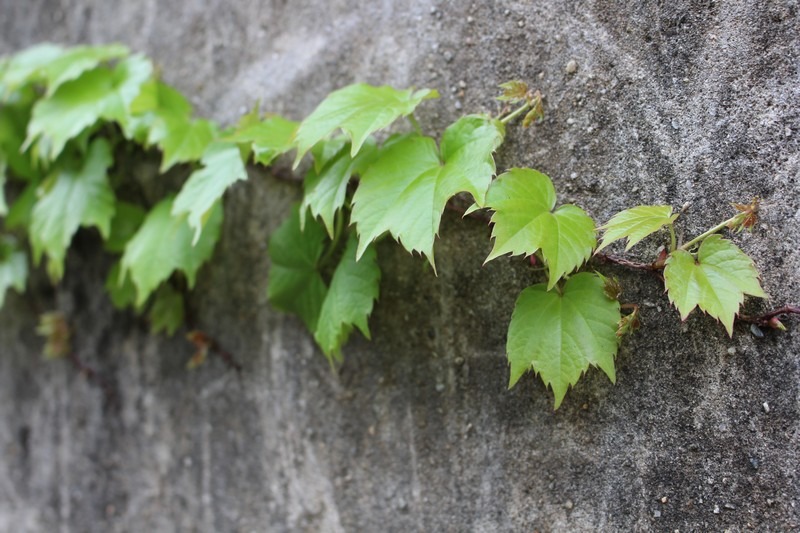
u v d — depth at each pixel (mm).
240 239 817
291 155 779
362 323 716
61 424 932
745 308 659
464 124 673
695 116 670
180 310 844
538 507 712
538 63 705
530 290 678
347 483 781
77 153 833
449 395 741
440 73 733
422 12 738
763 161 658
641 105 681
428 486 750
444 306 739
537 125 705
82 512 924
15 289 947
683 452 675
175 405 862
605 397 692
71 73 796
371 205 668
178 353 857
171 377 863
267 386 813
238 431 829
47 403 939
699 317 670
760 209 658
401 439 759
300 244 757
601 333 665
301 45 786
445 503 744
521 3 708
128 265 792
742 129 662
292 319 799
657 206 655
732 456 664
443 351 742
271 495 815
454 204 728
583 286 671
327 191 694
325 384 787
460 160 662
